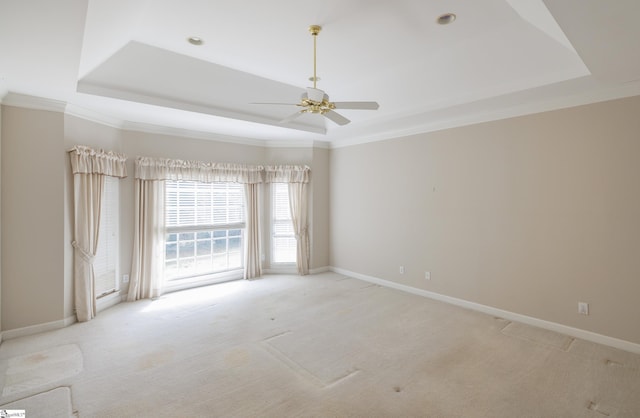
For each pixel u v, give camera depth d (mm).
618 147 3166
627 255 3135
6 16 1895
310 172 6121
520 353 3090
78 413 2227
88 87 3328
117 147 4453
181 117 4301
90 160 3865
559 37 2449
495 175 4062
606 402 2355
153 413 2234
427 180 4801
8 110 3334
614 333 3213
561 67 2955
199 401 2365
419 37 3043
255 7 2543
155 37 3023
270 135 5566
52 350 3131
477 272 4270
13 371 2754
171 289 5059
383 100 4285
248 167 5738
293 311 4227
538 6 1993
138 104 3705
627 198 3125
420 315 4098
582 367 2834
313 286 5383
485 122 4145
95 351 3115
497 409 2283
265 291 5094
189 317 3998
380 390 2506
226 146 5574
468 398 2406
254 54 3379
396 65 3660
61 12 1858
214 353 3090
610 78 2916
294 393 2467
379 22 2773
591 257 3350
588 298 3371
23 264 3439
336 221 6285
